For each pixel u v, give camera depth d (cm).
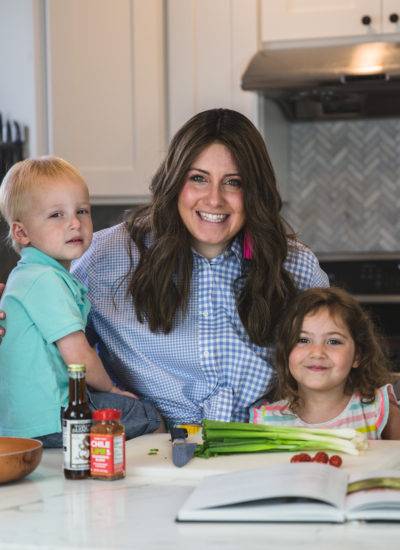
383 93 388
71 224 225
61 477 174
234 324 237
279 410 235
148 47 397
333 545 130
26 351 212
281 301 237
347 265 400
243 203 227
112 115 402
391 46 371
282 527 138
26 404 211
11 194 228
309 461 173
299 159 439
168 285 233
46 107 410
